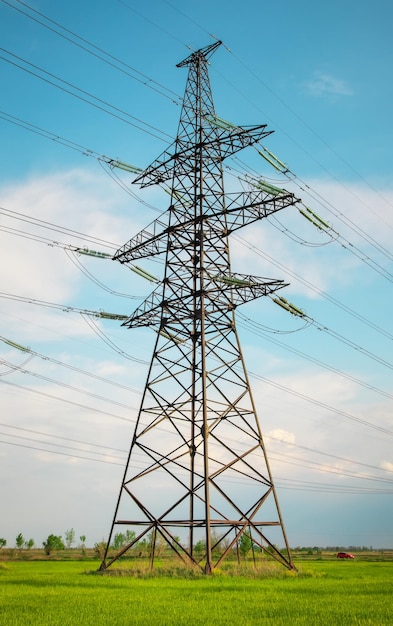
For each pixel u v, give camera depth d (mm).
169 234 47656
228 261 47938
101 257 46656
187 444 41781
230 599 26609
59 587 32000
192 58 54969
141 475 40938
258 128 44344
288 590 31156
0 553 118875
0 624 19141
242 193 43938
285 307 49000
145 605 24125
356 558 113312
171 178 49656
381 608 23562
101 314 47719
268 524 42344
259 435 42906
